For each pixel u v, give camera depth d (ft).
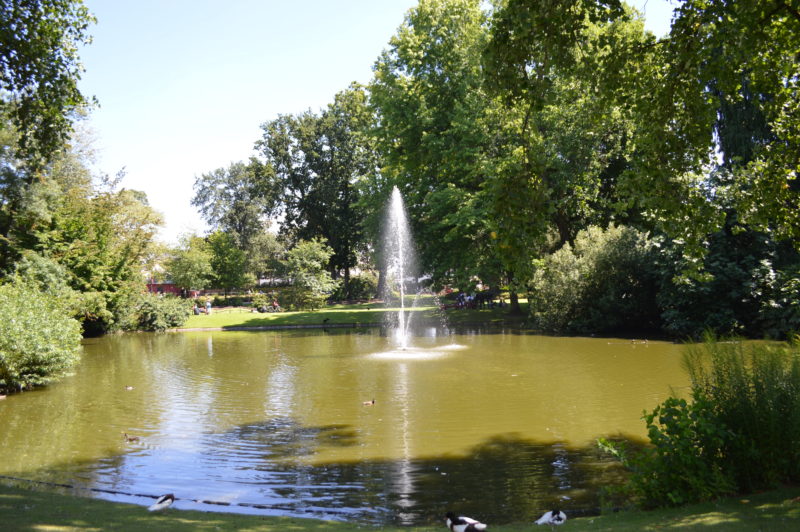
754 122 75.00
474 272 108.47
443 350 71.51
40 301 56.39
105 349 87.10
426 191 116.37
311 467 27.76
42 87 42.86
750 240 73.20
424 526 19.79
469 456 28.89
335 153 195.52
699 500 19.21
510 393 44.09
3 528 16.10
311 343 87.10
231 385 51.83
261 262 242.37
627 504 21.12
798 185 65.46
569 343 76.07
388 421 36.55
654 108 29.32
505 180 29.14
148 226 130.52
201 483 25.63
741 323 71.10
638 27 71.87
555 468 26.63
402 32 107.04
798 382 20.45
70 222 110.01
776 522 14.88
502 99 30.27
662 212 30.04
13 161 93.91
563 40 27.91
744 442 19.81
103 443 33.06
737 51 26.03
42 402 45.78
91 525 17.17
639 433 32.24
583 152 90.53
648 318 89.86
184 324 126.82
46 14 42.83
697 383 22.75
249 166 208.54
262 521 19.30
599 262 86.99
